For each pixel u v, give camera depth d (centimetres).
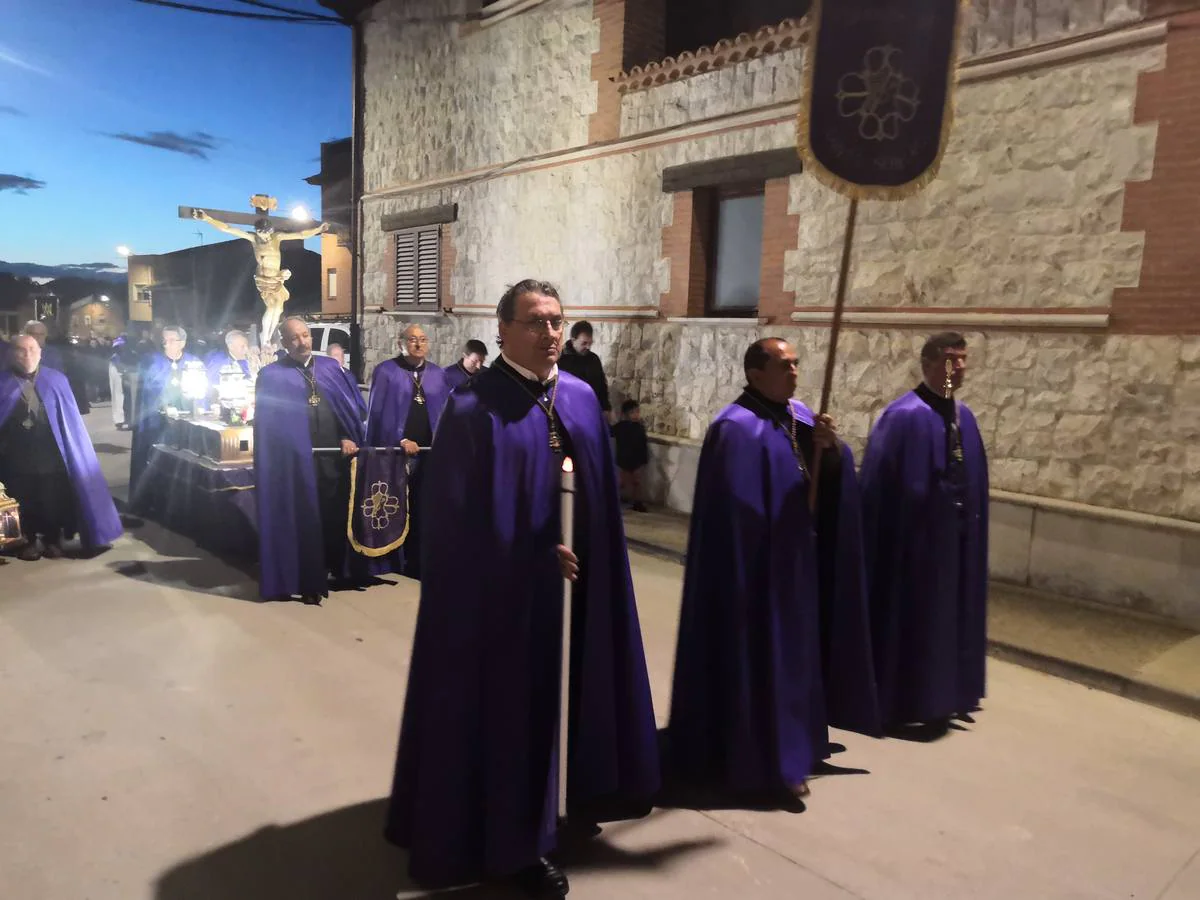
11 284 4153
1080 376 555
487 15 1020
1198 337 507
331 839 287
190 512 705
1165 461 523
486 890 262
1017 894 266
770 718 307
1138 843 296
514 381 259
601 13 873
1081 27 539
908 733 381
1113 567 540
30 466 620
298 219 823
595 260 902
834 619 335
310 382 558
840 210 679
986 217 594
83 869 268
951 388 373
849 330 680
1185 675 428
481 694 249
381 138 1235
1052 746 369
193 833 289
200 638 474
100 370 2030
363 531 573
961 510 370
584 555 270
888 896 263
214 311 3062
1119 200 531
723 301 810
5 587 563
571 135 920
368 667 438
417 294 1186
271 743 354
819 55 290
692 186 791
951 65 297
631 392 870
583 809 311
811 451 328
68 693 397
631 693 286
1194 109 498
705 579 316
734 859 281
